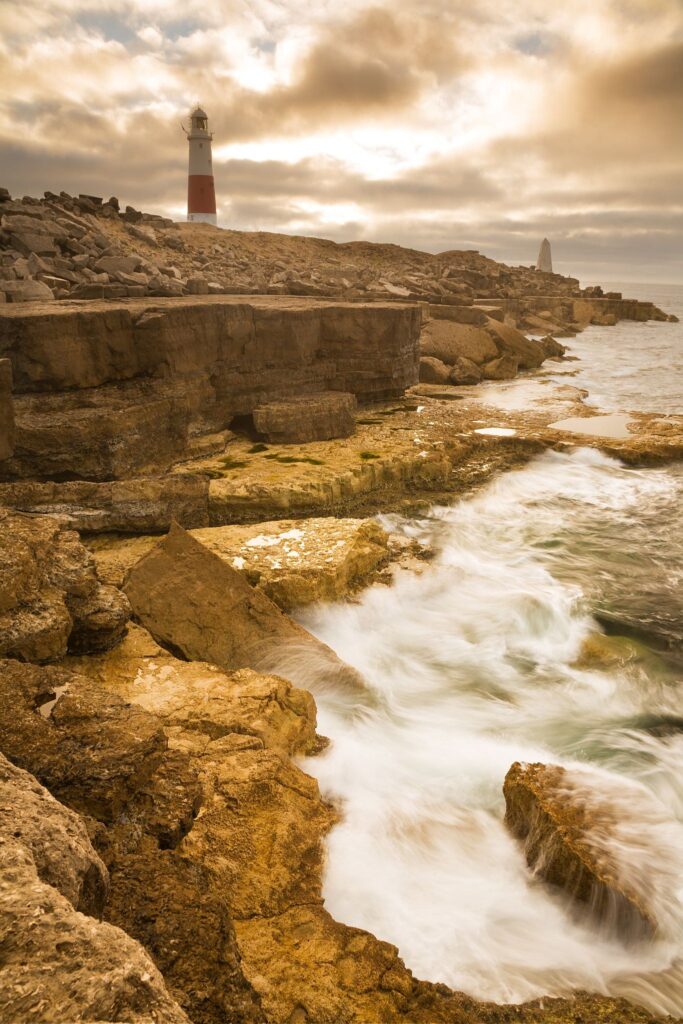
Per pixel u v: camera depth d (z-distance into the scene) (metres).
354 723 6.87
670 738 6.92
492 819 5.60
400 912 4.55
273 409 14.70
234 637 7.22
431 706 7.36
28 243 21.97
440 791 5.91
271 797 4.93
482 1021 3.71
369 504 12.52
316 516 11.86
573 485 14.28
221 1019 2.73
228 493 11.45
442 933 4.44
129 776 3.98
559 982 4.18
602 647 8.41
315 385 17.48
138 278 21.33
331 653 7.41
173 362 13.60
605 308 57.44
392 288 32.44
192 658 6.97
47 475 11.27
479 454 15.40
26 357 12.00
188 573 7.44
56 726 4.24
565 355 33.19
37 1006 1.78
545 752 6.61
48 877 2.49
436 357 24.94
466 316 29.83
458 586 9.88
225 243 41.97
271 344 16.16
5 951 1.94
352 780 5.85
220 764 5.08
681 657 8.45
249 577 8.59
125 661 6.40
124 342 13.05
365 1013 3.46
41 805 2.89
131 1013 1.80
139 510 10.00
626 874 4.59
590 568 10.79
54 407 12.02
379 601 8.99
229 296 21.69
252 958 3.71
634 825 5.05
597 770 6.31
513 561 10.98
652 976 4.26
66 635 5.97
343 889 4.59
